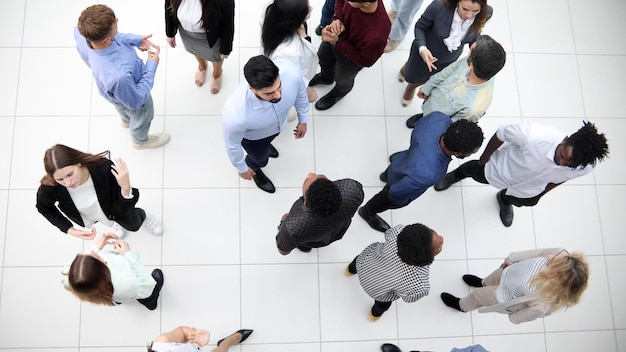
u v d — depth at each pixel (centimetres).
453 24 268
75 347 298
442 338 320
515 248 342
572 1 399
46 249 312
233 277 317
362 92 363
